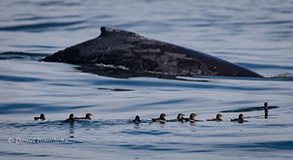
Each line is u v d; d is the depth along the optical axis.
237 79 73.38
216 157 35.31
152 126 45.19
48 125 45.34
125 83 67.81
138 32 141.00
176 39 127.00
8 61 82.50
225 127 44.88
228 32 139.75
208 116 50.44
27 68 75.88
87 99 58.66
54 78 69.69
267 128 44.22
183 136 41.41
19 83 66.50
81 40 123.69
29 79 68.81
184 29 145.75
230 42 121.44
